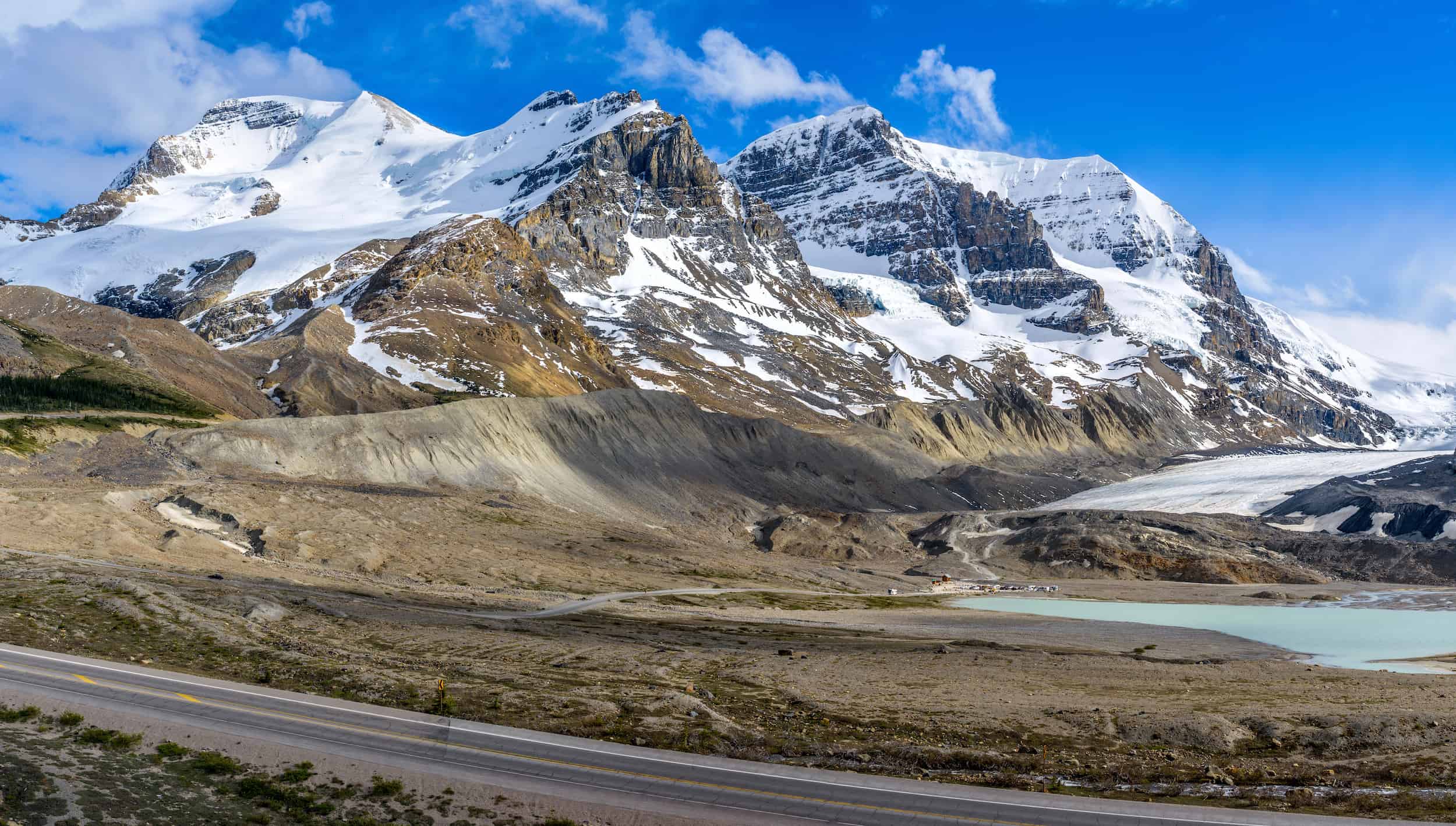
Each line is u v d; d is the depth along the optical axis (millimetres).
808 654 97000
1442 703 78188
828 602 156625
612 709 67188
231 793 49938
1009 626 137125
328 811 48812
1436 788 57188
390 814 48594
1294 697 80812
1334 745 66312
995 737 66938
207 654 74625
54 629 75500
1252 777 59312
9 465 145250
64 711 56969
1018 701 77875
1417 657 114562
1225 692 83500
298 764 53000
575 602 130500
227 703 61781
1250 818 49969
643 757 57250
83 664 67250
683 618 122000
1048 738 67188
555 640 94875
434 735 59031
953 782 56531
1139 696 80812
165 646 75438
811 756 61062
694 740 61844
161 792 49344
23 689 60062
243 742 55094
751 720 69125
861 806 50625
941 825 48375
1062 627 137125
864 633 119062
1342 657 115062
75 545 115312
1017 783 56438
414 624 95938
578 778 53281
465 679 74000
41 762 50812
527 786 51875
